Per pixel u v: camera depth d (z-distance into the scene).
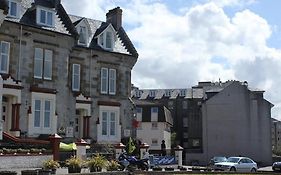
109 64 43.66
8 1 34.97
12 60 34.62
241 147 64.75
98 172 24.30
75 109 39.97
